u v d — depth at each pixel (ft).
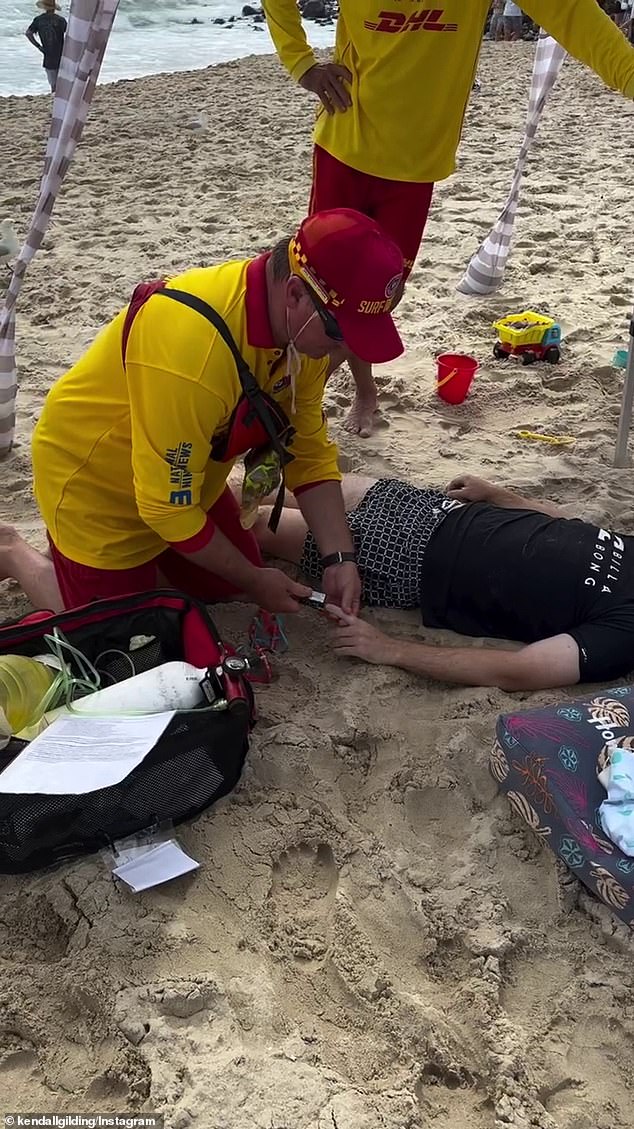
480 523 8.93
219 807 7.29
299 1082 5.55
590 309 16.42
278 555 9.75
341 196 10.87
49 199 10.84
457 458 12.14
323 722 8.06
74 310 16.26
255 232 20.10
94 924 6.40
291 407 7.50
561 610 8.51
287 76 39.93
